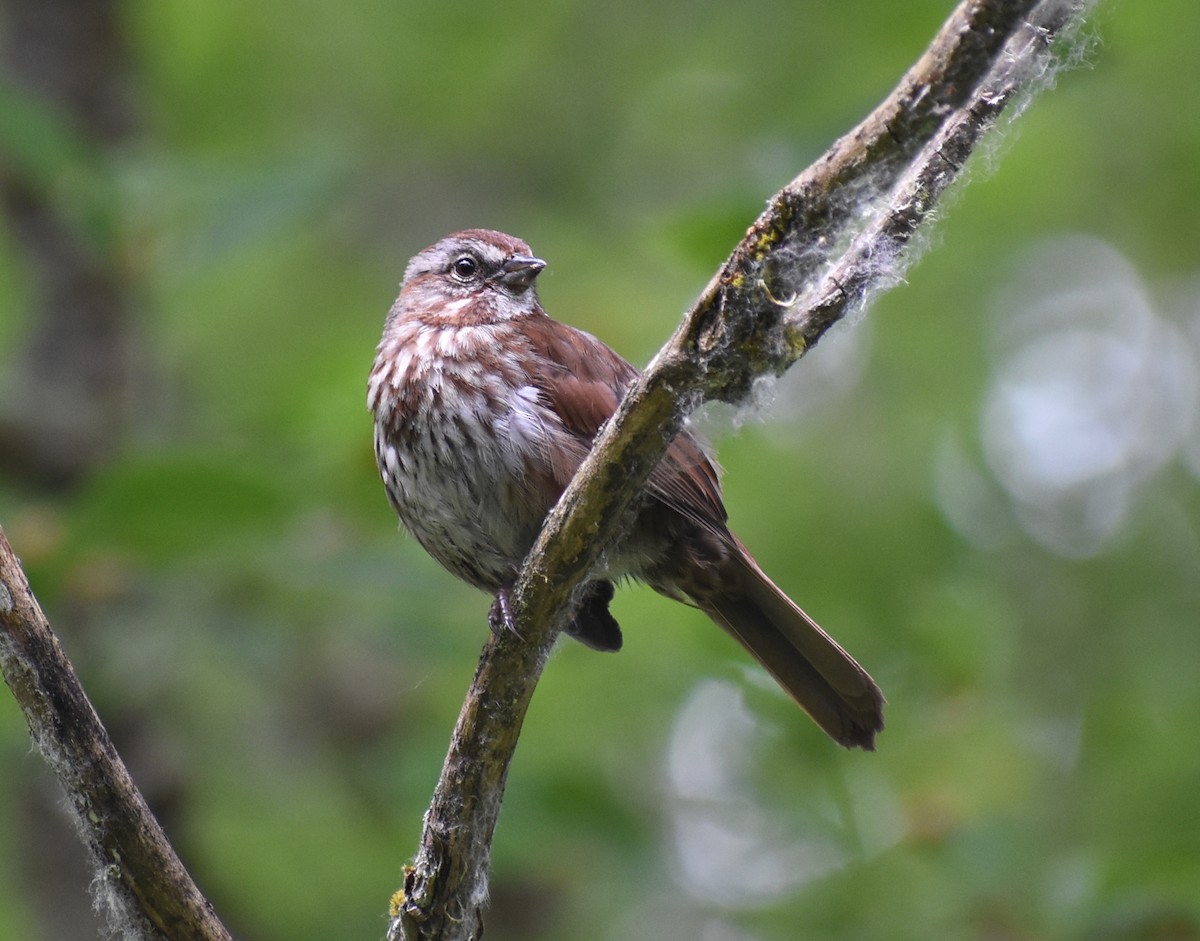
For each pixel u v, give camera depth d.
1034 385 14.88
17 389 12.33
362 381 11.61
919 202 5.59
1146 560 14.26
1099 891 9.56
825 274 5.66
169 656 10.55
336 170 11.63
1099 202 14.23
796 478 13.72
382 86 15.12
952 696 11.41
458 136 15.43
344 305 14.40
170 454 9.04
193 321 13.52
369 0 14.81
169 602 10.48
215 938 6.07
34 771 11.93
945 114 5.27
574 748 12.18
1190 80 13.66
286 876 12.55
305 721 13.34
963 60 5.16
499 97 15.43
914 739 11.22
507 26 14.98
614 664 12.48
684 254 10.34
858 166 5.39
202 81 14.77
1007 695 12.16
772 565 13.05
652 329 13.19
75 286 12.56
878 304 14.19
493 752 6.39
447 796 6.41
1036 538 14.30
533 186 15.34
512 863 10.74
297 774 13.01
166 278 11.57
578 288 13.97
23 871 12.09
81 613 10.30
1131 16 13.22
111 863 5.98
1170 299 14.91
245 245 11.29
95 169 11.25
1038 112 13.52
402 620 10.87
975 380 14.16
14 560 5.83
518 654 6.28
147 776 11.62
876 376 14.34
